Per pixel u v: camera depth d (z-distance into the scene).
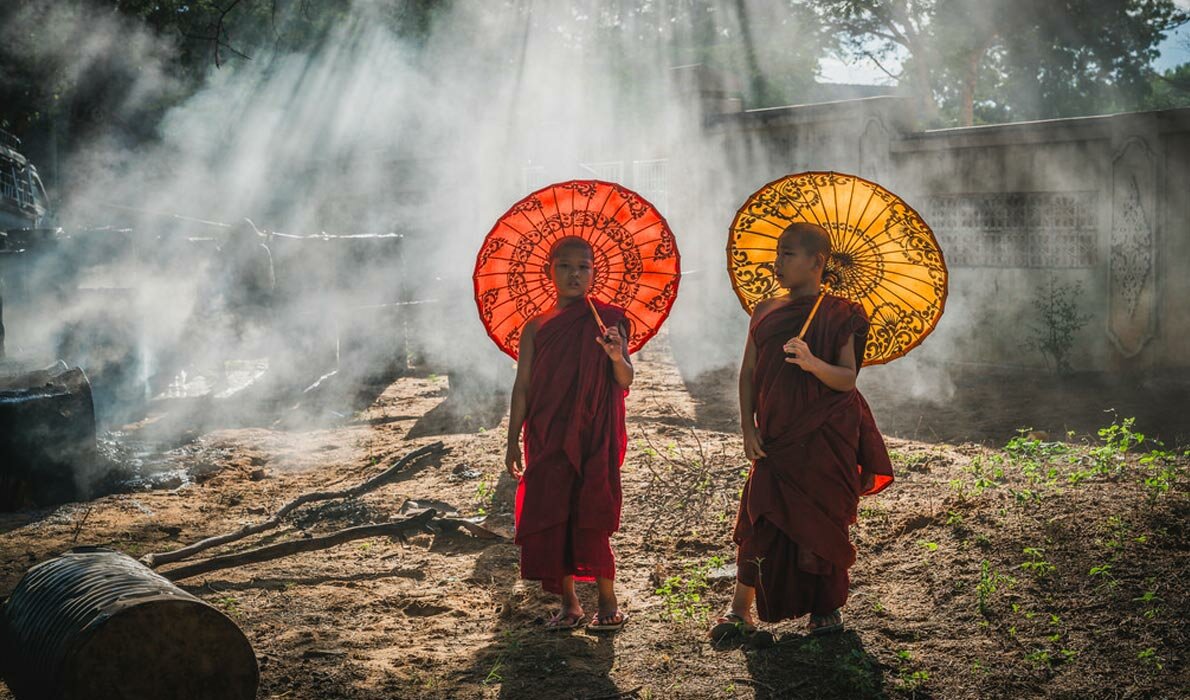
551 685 4.26
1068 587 4.84
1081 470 6.76
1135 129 10.77
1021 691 4.00
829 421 4.38
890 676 4.17
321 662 4.57
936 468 7.33
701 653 4.51
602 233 5.12
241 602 5.39
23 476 7.38
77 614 3.60
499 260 5.14
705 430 9.12
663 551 6.00
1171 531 5.34
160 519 7.09
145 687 3.54
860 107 13.28
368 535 6.50
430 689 4.26
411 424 10.25
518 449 4.96
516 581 5.70
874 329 4.73
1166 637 4.30
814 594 4.46
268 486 8.05
